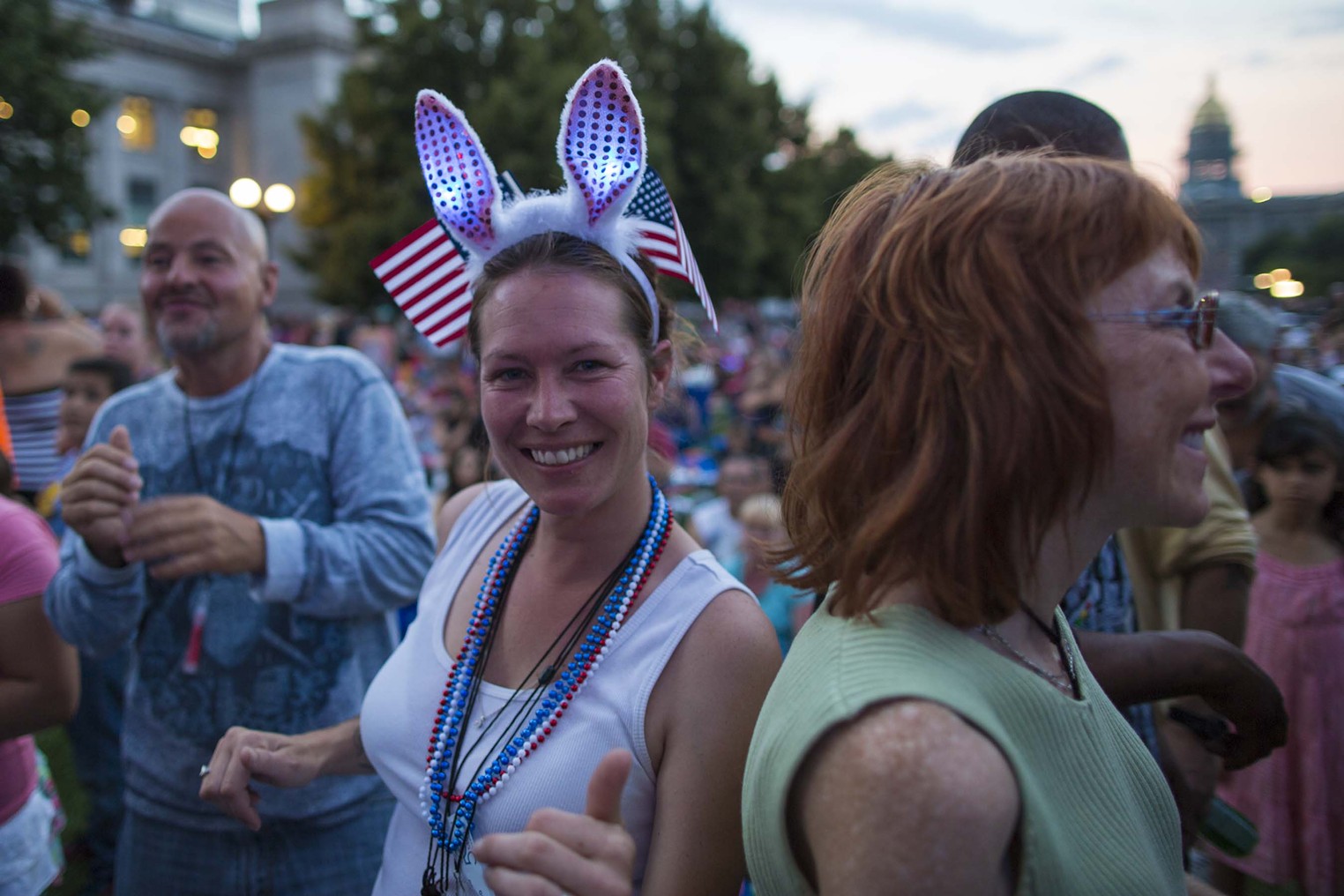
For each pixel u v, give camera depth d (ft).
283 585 6.02
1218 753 4.52
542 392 3.90
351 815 6.46
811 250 3.36
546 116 69.46
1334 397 7.82
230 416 6.90
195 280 6.61
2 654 6.16
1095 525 2.81
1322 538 7.97
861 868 2.19
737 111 89.81
